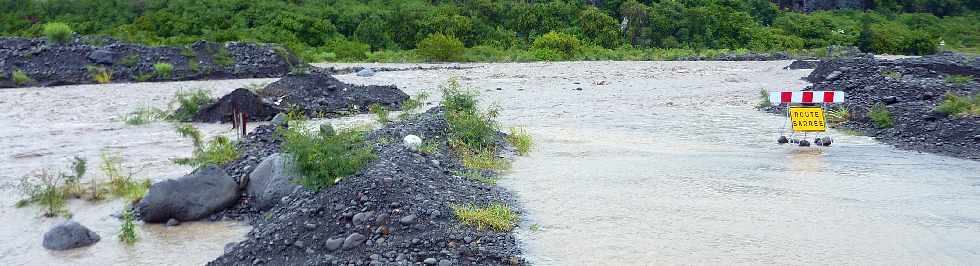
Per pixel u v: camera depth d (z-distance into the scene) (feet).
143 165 41.32
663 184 33.45
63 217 30.32
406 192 27.45
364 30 174.81
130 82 99.71
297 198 28.58
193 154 40.88
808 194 31.55
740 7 233.55
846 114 56.44
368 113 64.80
